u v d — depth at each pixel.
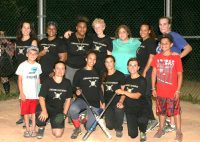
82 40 6.45
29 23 6.45
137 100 5.82
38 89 6.09
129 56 6.25
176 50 6.04
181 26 13.52
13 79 10.93
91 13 13.04
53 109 5.90
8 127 6.43
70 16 12.75
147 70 6.18
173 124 6.23
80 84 6.07
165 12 7.46
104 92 6.11
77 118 5.91
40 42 6.57
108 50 6.40
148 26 6.30
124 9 13.09
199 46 12.73
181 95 9.30
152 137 5.98
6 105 8.09
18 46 6.52
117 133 5.95
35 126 6.16
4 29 12.63
